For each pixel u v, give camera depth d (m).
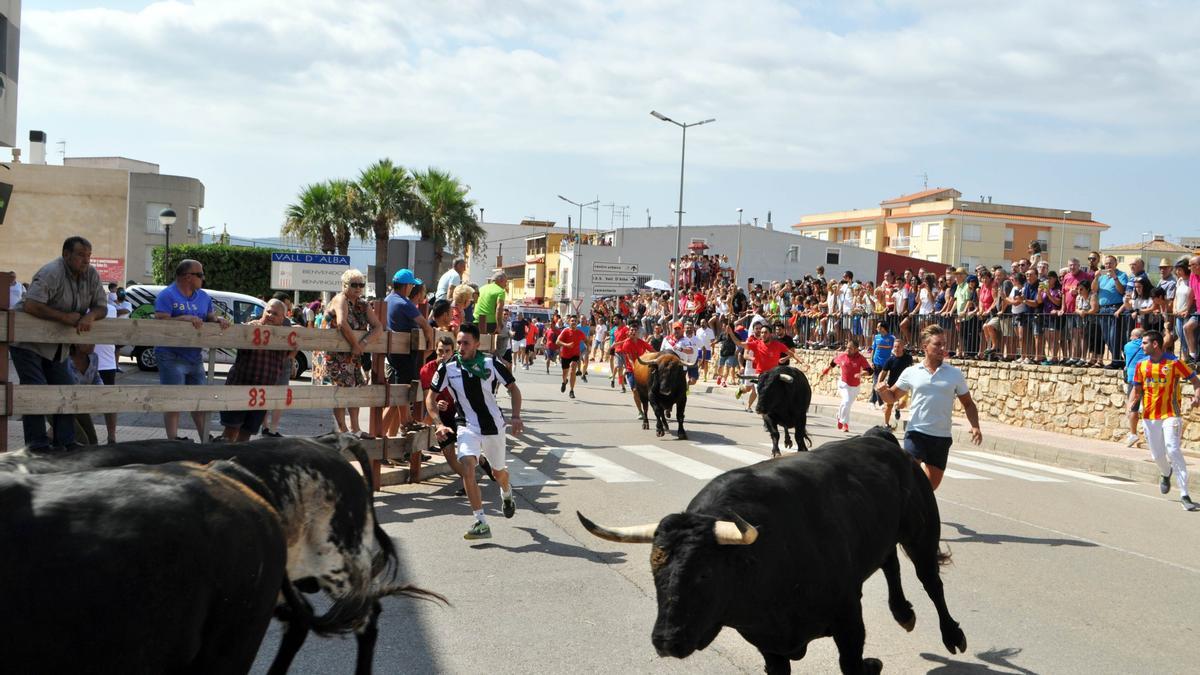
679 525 3.99
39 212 41.88
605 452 13.76
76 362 8.62
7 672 2.61
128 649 2.80
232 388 8.35
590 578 7.22
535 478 11.35
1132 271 17.44
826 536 4.55
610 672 5.36
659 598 3.93
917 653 5.88
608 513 9.51
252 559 3.27
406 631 5.91
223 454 4.11
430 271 14.91
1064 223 70.50
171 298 8.74
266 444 4.32
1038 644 6.08
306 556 4.36
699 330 28.72
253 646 3.34
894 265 61.50
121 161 54.12
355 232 39.19
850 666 4.64
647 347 19.97
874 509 5.00
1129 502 11.84
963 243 69.81
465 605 6.47
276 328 8.89
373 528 4.70
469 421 8.27
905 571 7.91
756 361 17.33
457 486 10.55
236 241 60.53
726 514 4.15
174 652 2.96
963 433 18.80
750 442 15.60
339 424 10.23
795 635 4.48
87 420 8.51
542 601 6.62
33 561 2.65
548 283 76.88
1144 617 6.73
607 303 45.44
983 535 9.27
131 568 2.80
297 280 23.47
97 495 2.90
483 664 5.41
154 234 43.56
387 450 10.06
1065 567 8.09
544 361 45.78
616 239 60.56
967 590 7.31
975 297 21.70
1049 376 19.14
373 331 9.94
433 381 8.35
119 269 42.97
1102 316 18.02
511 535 8.48
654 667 5.45
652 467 12.48
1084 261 70.88
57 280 7.26
